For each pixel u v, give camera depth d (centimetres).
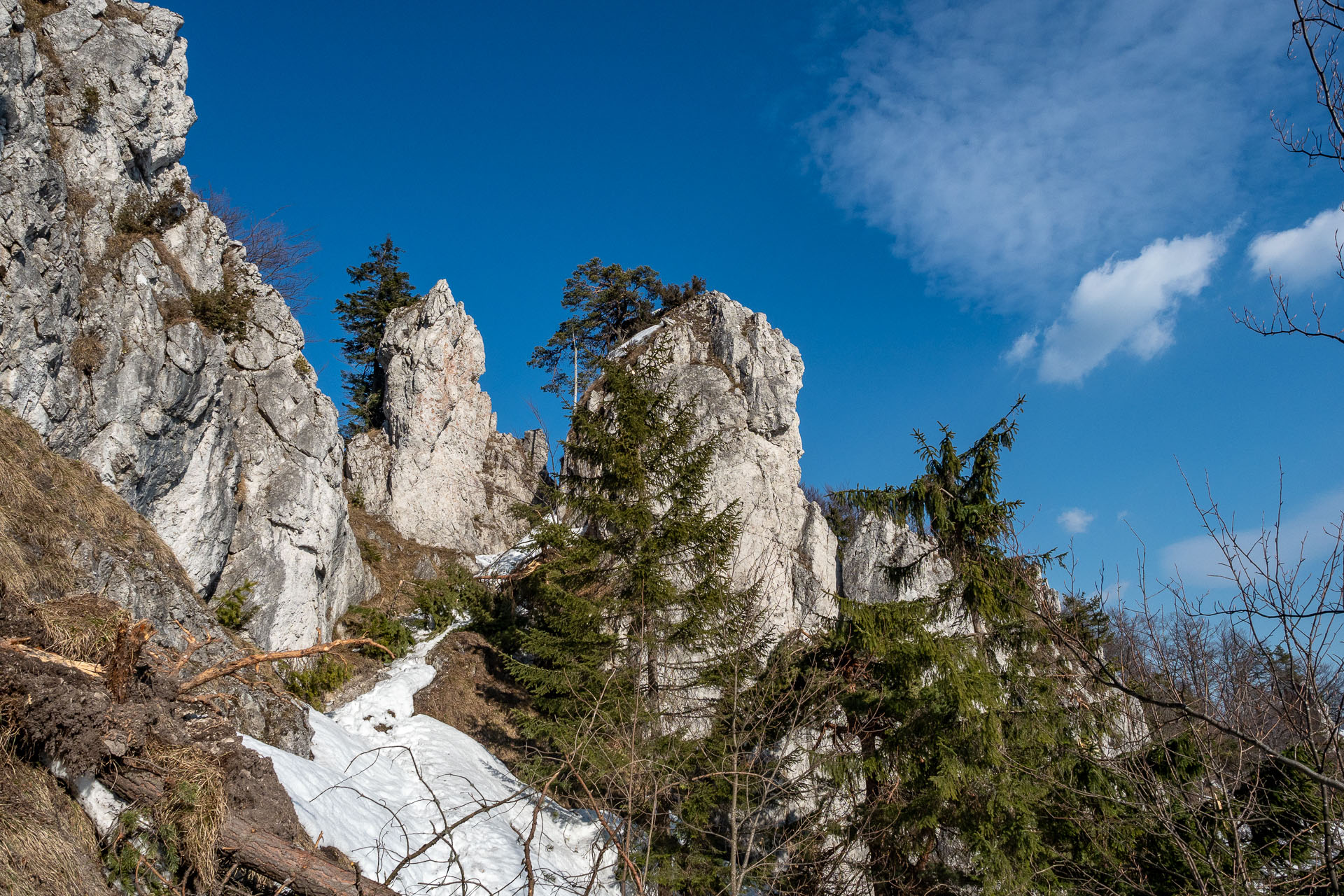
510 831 1355
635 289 4472
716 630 1552
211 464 1877
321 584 2216
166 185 2097
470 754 1762
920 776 1250
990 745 1141
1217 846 756
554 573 1642
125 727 640
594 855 1363
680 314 3509
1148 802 820
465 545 3356
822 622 1501
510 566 2684
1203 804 747
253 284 2381
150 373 1695
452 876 1136
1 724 603
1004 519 1356
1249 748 654
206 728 747
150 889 618
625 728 1139
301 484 2164
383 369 3894
